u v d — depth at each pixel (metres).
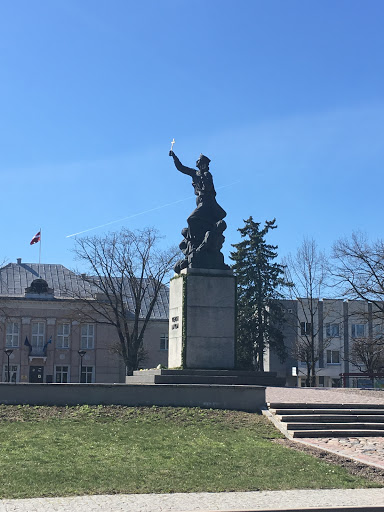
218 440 18.94
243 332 58.59
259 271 60.06
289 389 27.89
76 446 17.67
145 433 19.34
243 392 22.88
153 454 17.16
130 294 77.06
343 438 20.00
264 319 59.50
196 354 27.88
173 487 14.13
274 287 60.09
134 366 58.97
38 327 73.75
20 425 19.72
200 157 30.59
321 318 68.81
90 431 19.30
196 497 13.31
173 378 26.22
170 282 30.11
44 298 73.50
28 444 17.67
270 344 59.41
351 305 75.12
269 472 15.69
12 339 72.94
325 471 15.85
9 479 14.23
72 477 14.62
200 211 29.89
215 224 29.39
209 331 28.11
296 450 18.06
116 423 20.36
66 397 22.16
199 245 29.48
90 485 14.07
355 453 18.03
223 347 28.16
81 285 77.19
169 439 18.83
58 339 73.81
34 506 12.25
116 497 13.20
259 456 17.25
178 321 28.61
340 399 24.72
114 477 14.78
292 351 67.62
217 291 28.44
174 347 28.92
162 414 21.50
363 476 15.61
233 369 28.12
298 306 74.69
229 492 13.88
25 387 22.02
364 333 75.38
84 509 12.10
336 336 75.81
